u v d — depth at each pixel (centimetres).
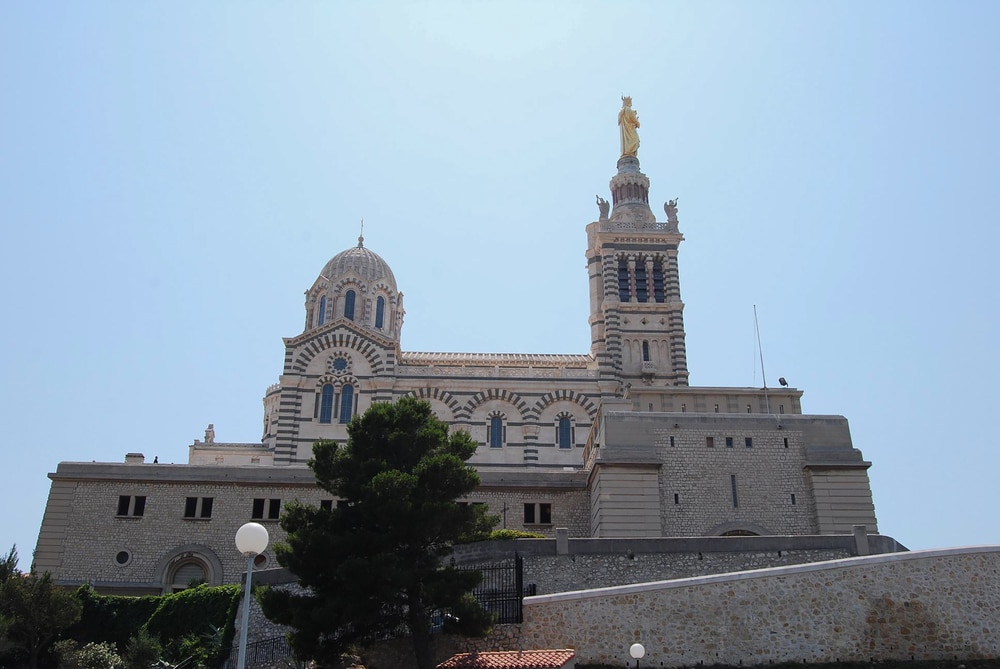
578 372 8175
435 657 4022
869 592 4059
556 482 6338
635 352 8581
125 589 5909
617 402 6531
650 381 8412
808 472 5856
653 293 8838
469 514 4116
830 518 5738
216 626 4934
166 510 6131
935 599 4050
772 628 3997
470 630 3847
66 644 4753
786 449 5922
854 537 4912
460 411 7900
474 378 8006
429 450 4312
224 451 8562
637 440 5891
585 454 7312
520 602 4084
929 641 3984
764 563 4812
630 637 3984
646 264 8975
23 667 4709
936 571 4097
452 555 4519
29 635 4772
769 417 5997
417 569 3922
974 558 4125
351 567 3766
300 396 7881
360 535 3928
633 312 8719
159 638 4978
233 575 5991
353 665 3991
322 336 8044
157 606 5194
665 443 5900
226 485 6200
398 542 4000
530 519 6253
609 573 4738
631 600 4050
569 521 6250
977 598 4050
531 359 8288
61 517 6088
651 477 5794
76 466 6209
